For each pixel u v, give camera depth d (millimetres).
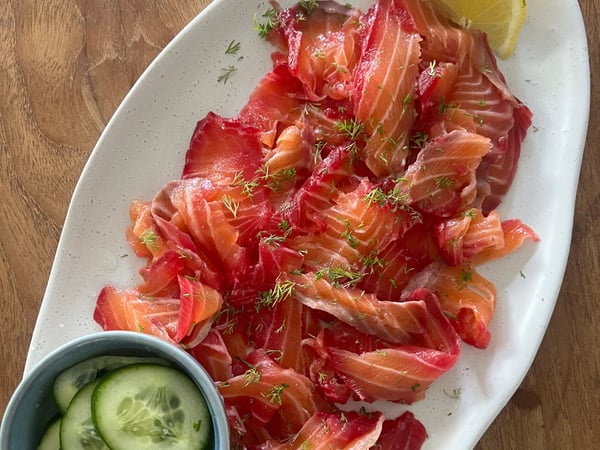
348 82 246
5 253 261
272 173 245
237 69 255
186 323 232
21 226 262
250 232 245
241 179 246
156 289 243
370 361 236
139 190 252
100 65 266
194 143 249
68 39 267
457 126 246
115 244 251
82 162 263
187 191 243
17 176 263
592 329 260
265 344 243
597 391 258
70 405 216
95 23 267
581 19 250
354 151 245
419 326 239
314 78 250
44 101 265
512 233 247
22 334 260
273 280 241
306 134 247
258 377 235
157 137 253
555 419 257
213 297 236
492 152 247
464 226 240
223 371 237
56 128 265
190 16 266
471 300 243
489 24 251
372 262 241
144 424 212
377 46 244
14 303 260
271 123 251
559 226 247
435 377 236
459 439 241
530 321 244
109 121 254
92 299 249
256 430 242
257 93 251
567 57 252
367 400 239
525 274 248
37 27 268
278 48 255
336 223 242
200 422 213
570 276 261
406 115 244
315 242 244
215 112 255
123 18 267
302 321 244
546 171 252
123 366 217
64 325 247
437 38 246
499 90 248
